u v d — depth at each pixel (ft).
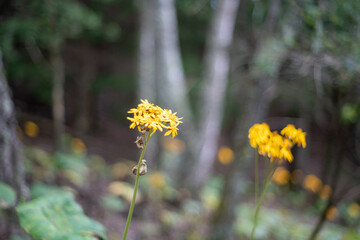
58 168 15.30
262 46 10.85
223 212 12.57
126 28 28.53
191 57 28.07
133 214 14.69
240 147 12.32
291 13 10.37
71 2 17.08
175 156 18.07
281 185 22.95
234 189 12.44
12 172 7.70
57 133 17.22
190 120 18.69
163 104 18.33
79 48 27.68
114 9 26.05
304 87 12.05
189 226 14.97
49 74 23.36
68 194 6.18
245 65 14.71
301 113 14.98
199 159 18.31
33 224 5.12
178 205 16.51
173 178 17.94
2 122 7.51
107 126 34.73
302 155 22.44
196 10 18.86
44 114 30.60
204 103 18.39
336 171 8.94
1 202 6.65
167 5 18.52
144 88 21.89
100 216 13.26
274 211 18.67
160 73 18.40
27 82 26.55
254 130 5.84
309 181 18.83
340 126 9.88
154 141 19.54
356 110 9.40
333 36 8.69
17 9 15.47
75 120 31.07
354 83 8.98
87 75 29.35
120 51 29.53
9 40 15.02
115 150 28.66
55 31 15.99
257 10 12.73
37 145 21.54
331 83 9.70
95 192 15.24
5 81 7.79
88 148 26.81
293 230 15.79
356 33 8.55
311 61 9.16
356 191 9.02
